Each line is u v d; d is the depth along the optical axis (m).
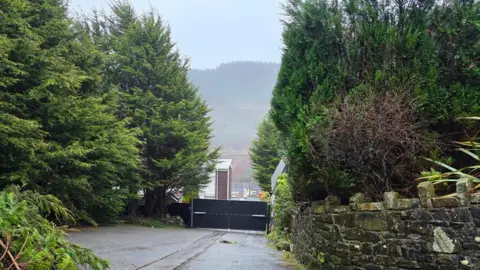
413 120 4.45
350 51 5.29
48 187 9.20
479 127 4.35
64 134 9.70
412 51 4.80
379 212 4.07
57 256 2.75
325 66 5.38
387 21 5.29
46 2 9.62
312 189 5.67
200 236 12.34
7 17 7.64
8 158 8.07
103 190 11.95
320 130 4.60
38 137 8.52
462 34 4.82
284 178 11.47
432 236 3.54
